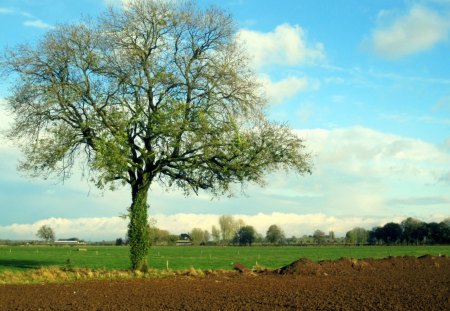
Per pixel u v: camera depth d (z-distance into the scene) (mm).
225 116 38938
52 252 111875
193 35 39188
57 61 36844
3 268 49594
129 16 38219
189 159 38562
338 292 29875
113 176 36594
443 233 173250
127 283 34250
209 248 155625
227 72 38656
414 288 32531
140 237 40062
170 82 38031
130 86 37219
